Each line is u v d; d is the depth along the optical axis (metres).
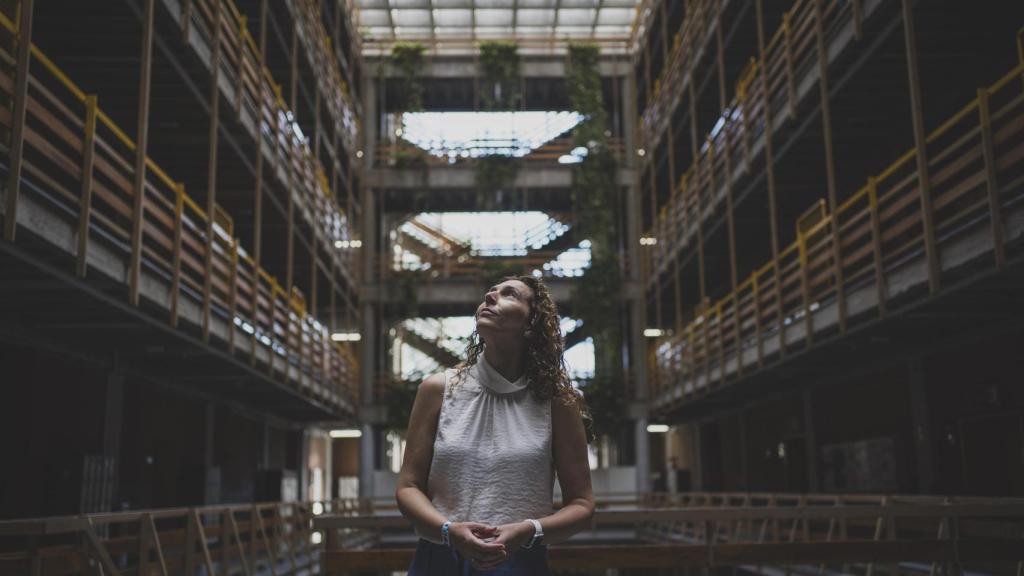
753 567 14.38
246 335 16.34
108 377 14.34
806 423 20.92
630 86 31.66
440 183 30.30
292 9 20.34
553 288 29.91
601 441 31.48
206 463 20.00
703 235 24.67
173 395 18.16
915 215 11.65
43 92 8.53
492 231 30.06
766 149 18.36
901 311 12.23
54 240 8.83
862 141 17.77
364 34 31.38
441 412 2.38
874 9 13.01
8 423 11.80
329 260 26.78
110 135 16.67
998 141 9.77
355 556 5.77
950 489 14.52
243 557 11.40
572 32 31.94
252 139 17.36
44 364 12.40
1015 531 6.80
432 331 30.61
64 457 12.24
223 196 21.05
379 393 29.91
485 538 2.12
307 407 25.05
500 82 30.98
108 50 13.50
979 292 11.38
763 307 23.48
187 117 16.20
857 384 18.22
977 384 13.78
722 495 19.09
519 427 2.36
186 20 13.09
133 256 10.63
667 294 32.09
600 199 30.33
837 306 14.29
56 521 5.65
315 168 23.38
